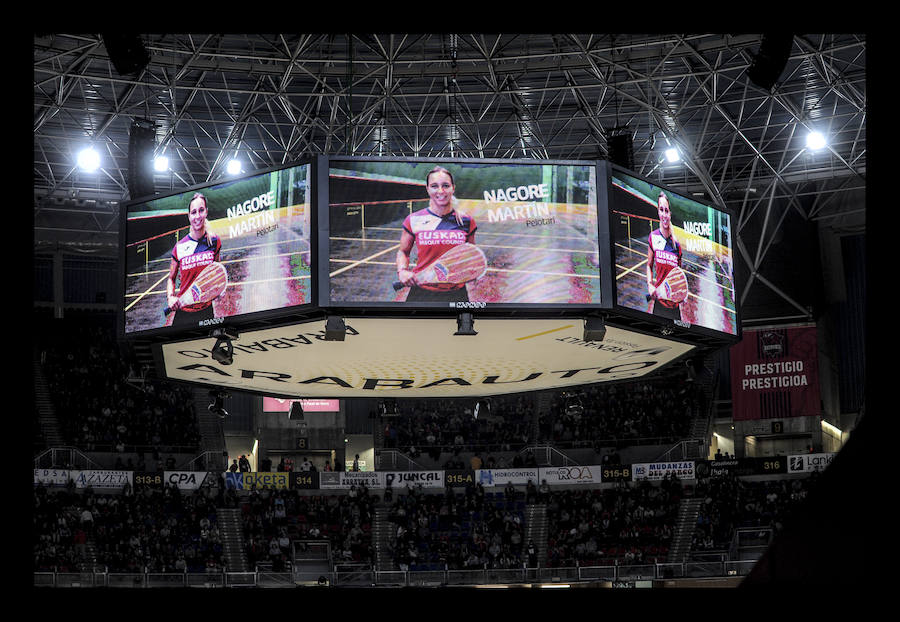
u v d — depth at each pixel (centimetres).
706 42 4031
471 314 2062
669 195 2256
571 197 2117
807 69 4225
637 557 4516
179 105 4541
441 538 4672
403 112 4662
